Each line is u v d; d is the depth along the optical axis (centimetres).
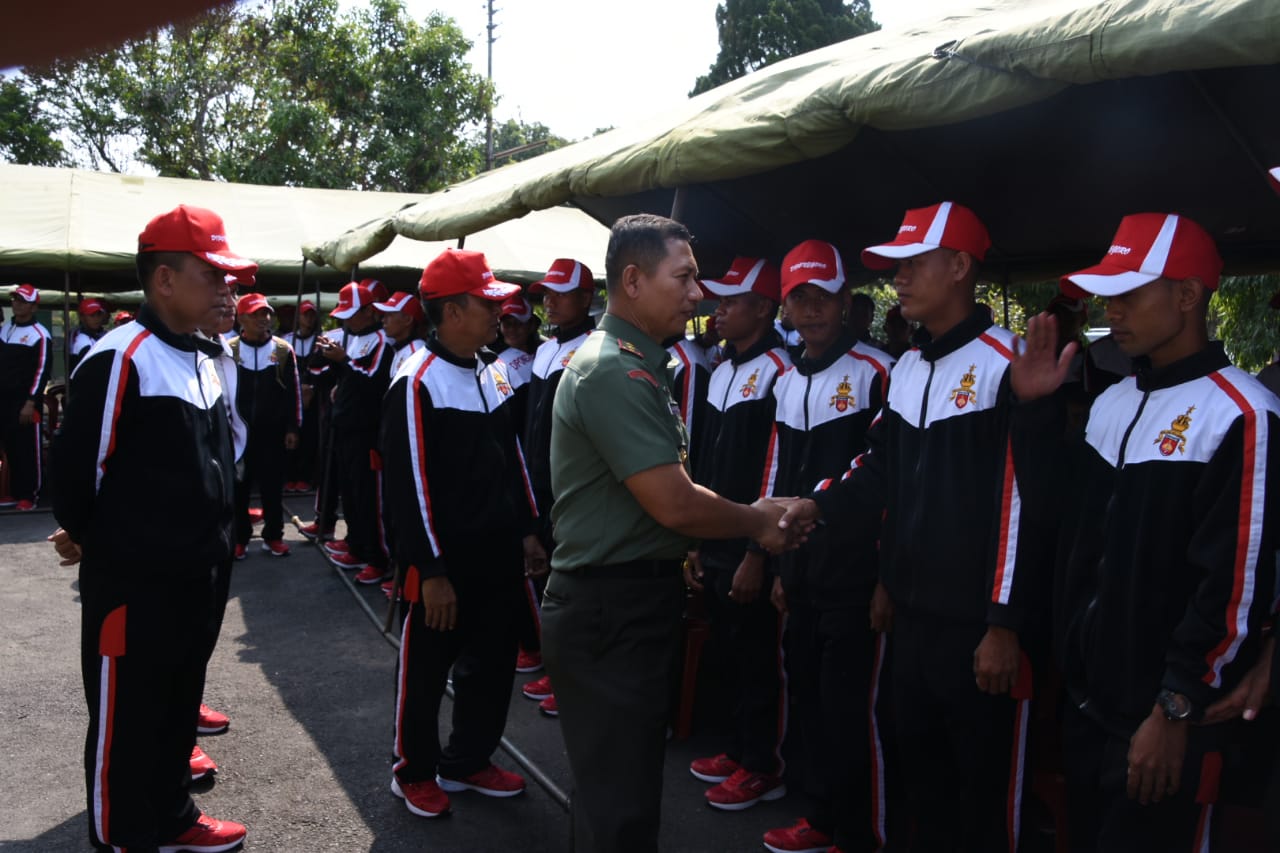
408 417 310
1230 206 361
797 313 303
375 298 634
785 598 305
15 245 898
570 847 303
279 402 693
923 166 357
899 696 251
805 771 300
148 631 264
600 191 330
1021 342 235
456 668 340
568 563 225
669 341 237
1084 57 188
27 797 332
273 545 704
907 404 253
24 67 47
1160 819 195
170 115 1761
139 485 262
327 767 360
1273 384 330
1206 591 182
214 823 304
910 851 264
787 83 292
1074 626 212
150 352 264
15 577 634
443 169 1817
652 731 225
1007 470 223
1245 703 182
